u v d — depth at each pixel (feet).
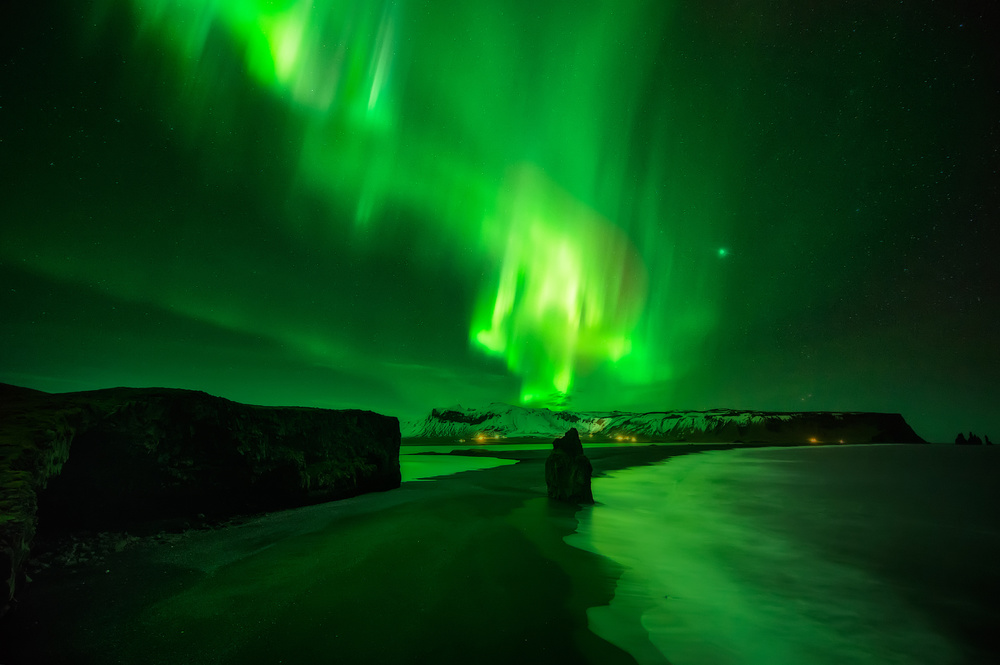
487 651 20.99
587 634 23.48
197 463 45.44
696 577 34.83
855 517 69.67
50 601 24.93
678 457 200.34
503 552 37.68
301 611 24.67
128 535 37.96
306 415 65.10
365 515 52.03
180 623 22.75
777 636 26.07
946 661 24.47
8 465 23.35
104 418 37.70
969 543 53.88
